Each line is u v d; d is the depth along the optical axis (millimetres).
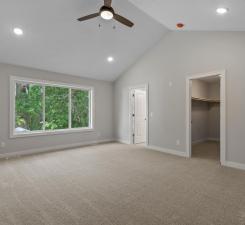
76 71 5535
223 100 3783
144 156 4508
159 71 5125
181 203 2260
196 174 3264
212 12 2893
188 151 4457
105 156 4500
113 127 6844
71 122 5871
